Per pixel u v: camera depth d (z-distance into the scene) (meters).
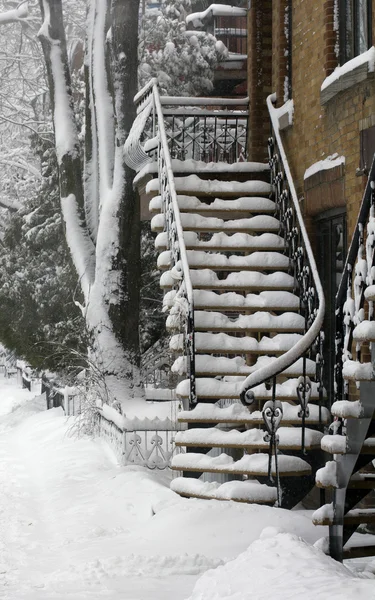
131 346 16.88
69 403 19.27
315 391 10.41
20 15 25.69
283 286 11.57
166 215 12.20
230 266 11.70
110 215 16.97
